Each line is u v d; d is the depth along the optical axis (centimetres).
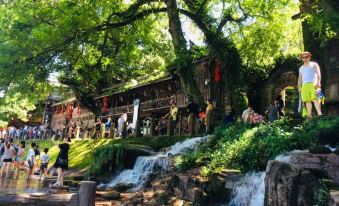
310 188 660
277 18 2103
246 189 946
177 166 1313
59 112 4912
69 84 3397
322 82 1681
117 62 2797
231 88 2048
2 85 1956
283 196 680
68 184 1423
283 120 1230
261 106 2167
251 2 2003
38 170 1884
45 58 1969
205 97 2373
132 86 3120
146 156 1703
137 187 1382
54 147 3023
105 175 1719
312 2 1688
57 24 1902
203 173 1098
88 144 2591
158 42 2617
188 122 1919
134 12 2097
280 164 711
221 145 1345
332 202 606
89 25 1973
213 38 2064
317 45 1727
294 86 2003
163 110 2880
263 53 2244
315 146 832
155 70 3269
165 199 1051
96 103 3794
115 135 2803
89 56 2375
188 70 1989
